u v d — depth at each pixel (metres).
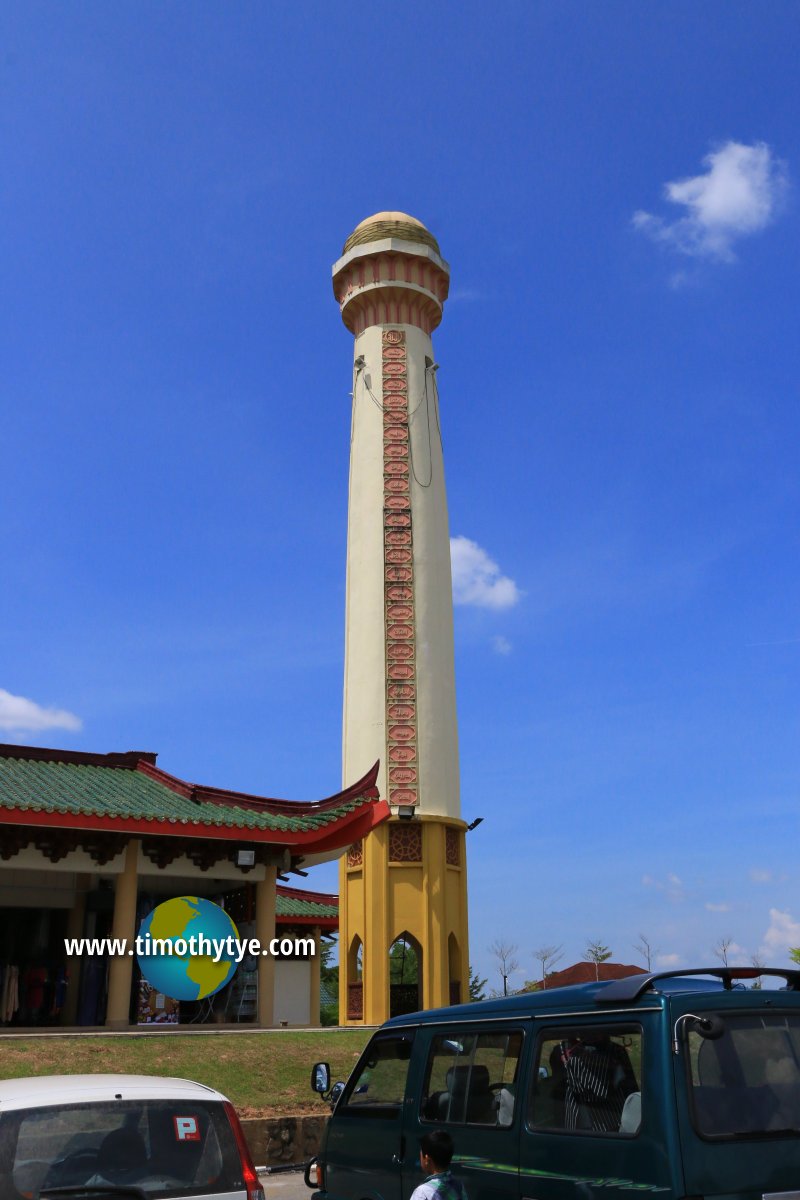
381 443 38.81
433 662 36.53
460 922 34.66
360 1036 23.48
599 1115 7.28
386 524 37.78
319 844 26.61
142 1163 6.79
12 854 23.48
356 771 35.56
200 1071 19.33
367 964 32.56
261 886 25.92
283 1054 21.11
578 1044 7.70
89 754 28.86
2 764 26.81
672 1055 6.82
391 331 40.22
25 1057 18.67
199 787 26.36
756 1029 7.13
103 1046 20.05
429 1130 8.95
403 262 40.62
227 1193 6.88
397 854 34.00
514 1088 8.16
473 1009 9.14
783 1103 6.91
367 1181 9.66
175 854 25.23
